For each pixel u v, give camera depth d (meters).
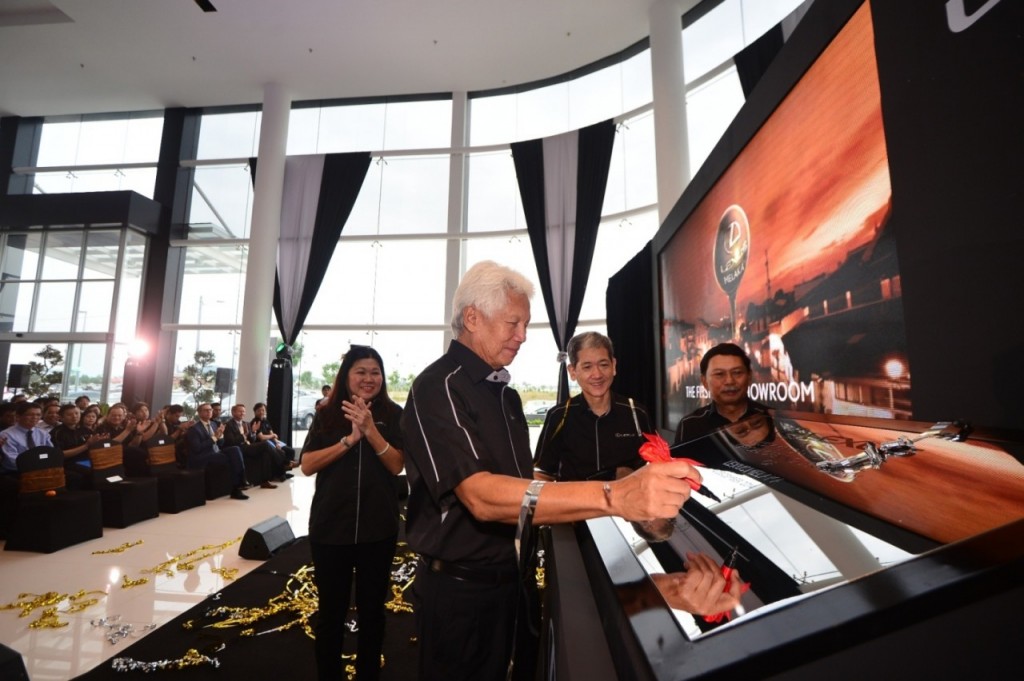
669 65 6.16
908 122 1.12
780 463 0.72
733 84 6.37
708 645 0.28
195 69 8.04
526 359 7.71
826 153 1.71
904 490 0.56
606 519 0.66
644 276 5.14
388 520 1.67
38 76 8.27
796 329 1.99
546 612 0.66
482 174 8.38
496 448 1.03
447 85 8.41
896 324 1.35
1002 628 0.25
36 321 8.31
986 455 0.54
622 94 7.64
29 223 8.23
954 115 0.98
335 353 8.57
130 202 8.11
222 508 5.07
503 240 8.20
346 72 8.07
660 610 0.35
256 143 9.09
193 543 3.79
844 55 1.56
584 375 1.98
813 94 1.78
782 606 0.30
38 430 4.59
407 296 8.45
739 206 2.60
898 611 0.26
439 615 1.07
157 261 8.65
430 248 8.49
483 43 7.38
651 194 7.16
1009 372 0.86
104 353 8.15
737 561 0.46
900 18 1.14
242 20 7.00
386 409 1.82
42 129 9.66
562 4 6.62
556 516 0.70
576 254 7.21
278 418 7.78
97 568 3.21
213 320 8.73
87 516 3.81
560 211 7.50
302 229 8.40
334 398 1.78
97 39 7.40
